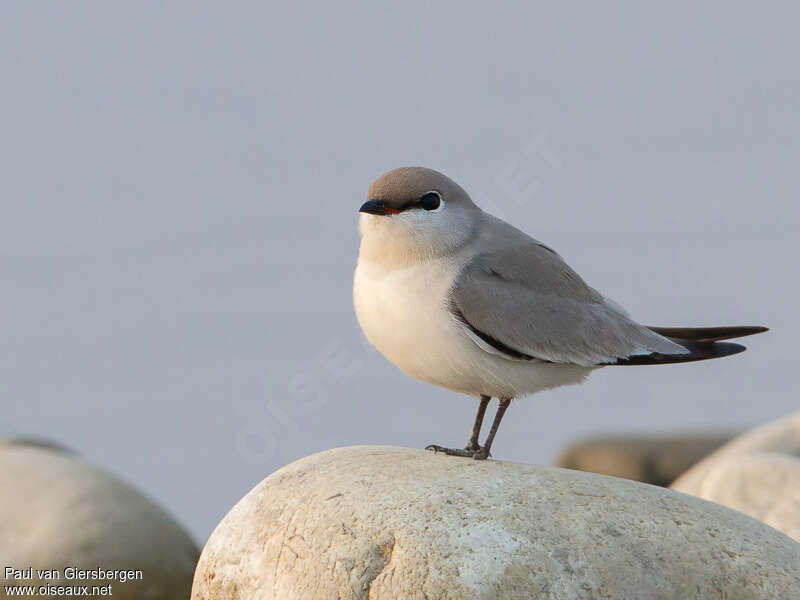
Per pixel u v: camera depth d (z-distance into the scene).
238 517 8.81
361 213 9.61
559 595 7.67
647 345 10.05
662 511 8.27
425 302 9.39
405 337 9.47
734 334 10.47
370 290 9.56
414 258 9.51
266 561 8.41
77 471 12.35
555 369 9.73
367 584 7.88
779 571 7.98
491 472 8.54
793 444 13.13
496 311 9.43
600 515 8.11
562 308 9.75
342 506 8.30
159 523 12.06
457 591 7.69
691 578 7.82
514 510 8.06
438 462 8.78
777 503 10.96
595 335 9.80
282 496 8.70
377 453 9.05
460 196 9.86
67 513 11.75
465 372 9.48
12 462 12.45
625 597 7.70
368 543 8.02
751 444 13.22
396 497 8.25
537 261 9.88
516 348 9.45
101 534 11.63
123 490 12.27
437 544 7.87
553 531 7.94
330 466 8.88
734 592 7.82
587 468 16.88
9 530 11.59
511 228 10.15
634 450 16.78
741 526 8.34
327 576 8.02
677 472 16.59
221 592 8.62
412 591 7.76
